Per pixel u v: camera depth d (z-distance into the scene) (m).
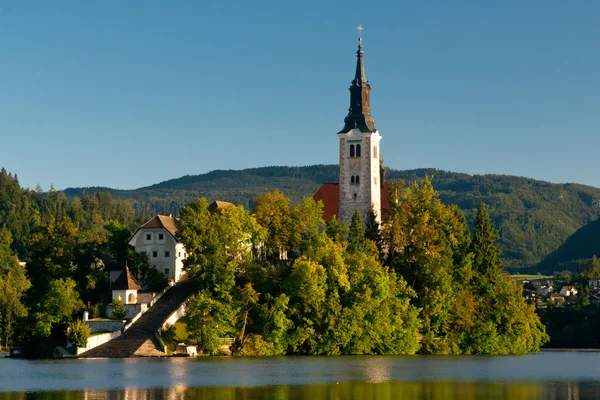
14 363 189.50
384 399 133.62
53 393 137.62
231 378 158.12
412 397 136.25
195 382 151.88
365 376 164.25
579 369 193.50
